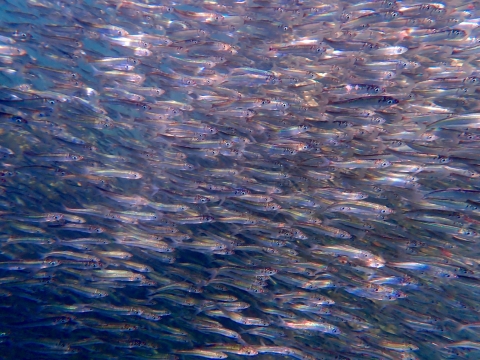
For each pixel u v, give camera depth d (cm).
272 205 108
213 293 110
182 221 108
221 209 109
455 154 103
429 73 108
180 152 114
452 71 108
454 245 105
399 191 106
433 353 111
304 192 109
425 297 107
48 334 110
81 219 109
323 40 111
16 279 106
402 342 103
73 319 106
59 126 112
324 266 106
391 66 108
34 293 111
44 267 106
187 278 108
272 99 109
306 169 108
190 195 109
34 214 108
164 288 107
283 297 105
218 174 110
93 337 106
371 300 109
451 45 109
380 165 105
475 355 109
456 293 105
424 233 107
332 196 107
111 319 110
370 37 113
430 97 107
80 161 112
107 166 111
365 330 106
